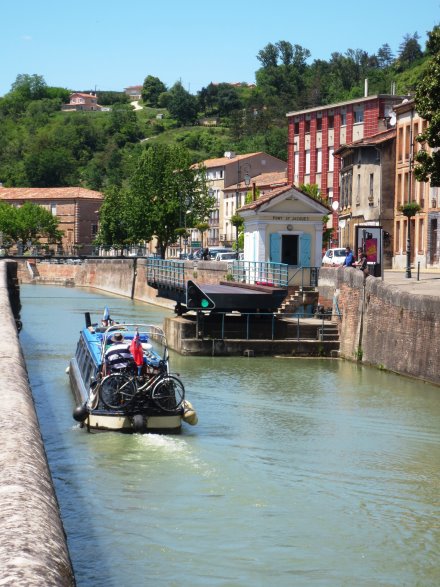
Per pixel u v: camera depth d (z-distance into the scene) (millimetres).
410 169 87438
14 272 73375
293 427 31141
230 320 51031
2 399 15273
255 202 63594
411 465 26453
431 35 49688
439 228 82688
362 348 47750
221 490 23172
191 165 139250
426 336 40594
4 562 7328
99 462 25594
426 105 49125
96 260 138000
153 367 29797
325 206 61844
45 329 66625
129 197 138125
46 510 9094
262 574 17625
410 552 19203
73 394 37469
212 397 36625
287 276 56219
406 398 36875
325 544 19500
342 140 130625
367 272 48312
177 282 60781
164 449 27188
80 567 17562
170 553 18547
